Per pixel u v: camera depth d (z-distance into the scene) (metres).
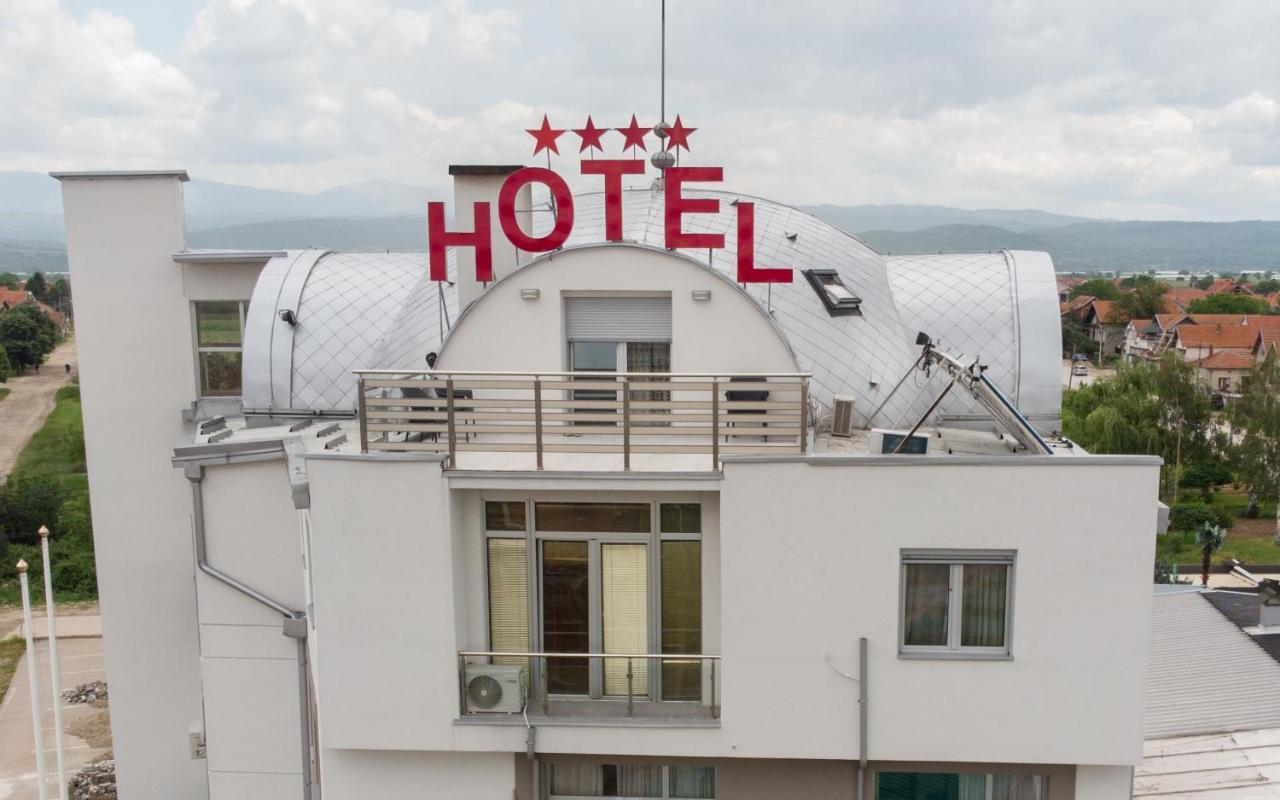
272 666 19.02
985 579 14.31
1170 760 18.48
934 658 14.35
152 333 23.73
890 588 14.23
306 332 23.08
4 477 93.00
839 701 14.55
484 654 14.81
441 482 14.44
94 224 23.34
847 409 18.52
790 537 14.20
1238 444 74.75
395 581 14.73
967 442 18.06
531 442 16.88
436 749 15.08
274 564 19.05
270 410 22.77
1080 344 176.75
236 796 19.34
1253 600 25.11
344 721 15.12
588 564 15.43
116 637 24.05
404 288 24.05
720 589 15.20
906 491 13.98
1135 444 72.56
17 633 48.25
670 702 15.41
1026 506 13.91
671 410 16.67
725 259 20.19
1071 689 14.30
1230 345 133.75
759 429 14.67
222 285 23.88
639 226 20.42
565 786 15.74
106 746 35.00
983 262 23.97
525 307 16.81
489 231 17.09
